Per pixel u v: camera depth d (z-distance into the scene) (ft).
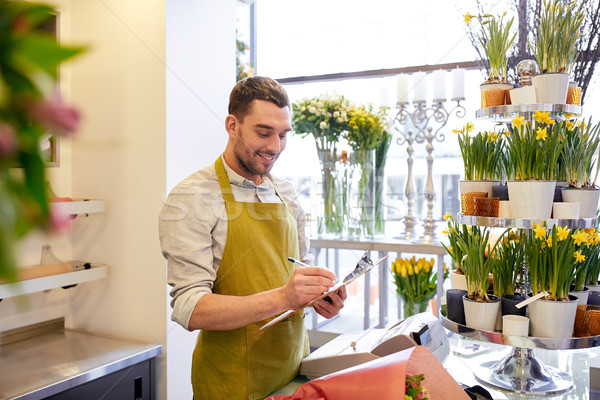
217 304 4.45
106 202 7.87
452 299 5.32
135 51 7.57
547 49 5.14
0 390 5.81
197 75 8.13
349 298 9.17
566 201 5.11
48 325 7.44
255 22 11.96
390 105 10.00
